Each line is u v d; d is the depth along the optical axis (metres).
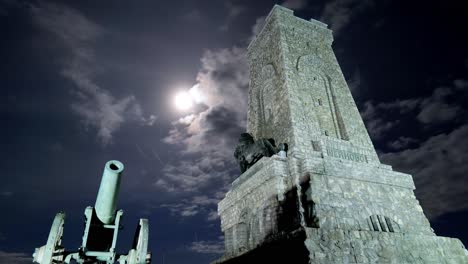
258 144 22.38
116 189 11.18
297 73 26.00
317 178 17.83
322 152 21.22
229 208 22.95
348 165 19.80
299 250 13.48
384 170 21.30
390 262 14.68
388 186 20.58
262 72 29.53
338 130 24.94
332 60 29.75
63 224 10.27
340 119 25.34
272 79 27.20
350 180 19.02
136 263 10.38
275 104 25.47
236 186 23.00
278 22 29.09
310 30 30.41
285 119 23.22
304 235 13.58
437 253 16.77
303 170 18.34
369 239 14.95
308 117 23.45
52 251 9.48
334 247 13.66
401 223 19.09
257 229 18.88
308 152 20.64
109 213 11.18
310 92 25.77
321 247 13.36
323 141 21.92
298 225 16.12
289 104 23.22
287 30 29.05
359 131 24.98
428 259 16.12
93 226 11.02
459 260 17.33
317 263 12.77
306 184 17.67
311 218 16.47
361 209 18.08
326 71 28.34
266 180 19.09
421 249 16.31
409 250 15.80
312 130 22.67
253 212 19.61
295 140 21.05
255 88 30.19
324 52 29.81
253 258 16.78
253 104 29.64
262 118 27.80
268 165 19.25
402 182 21.41
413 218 19.97
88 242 11.04
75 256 10.19
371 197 19.11
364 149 23.62
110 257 10.70
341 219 16.86
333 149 22.05
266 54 30.02
